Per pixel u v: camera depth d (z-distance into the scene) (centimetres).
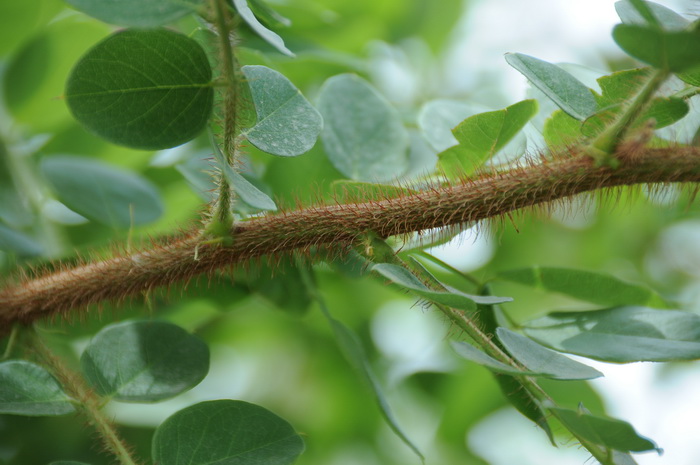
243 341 75
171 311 64
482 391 72
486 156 59
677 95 56
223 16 51
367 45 73
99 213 63
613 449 53
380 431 74
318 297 61
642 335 57
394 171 62
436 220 56
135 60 52
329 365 74
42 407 56
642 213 77
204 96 53
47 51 65
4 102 65
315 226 57
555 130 58
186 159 65
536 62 56
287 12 68
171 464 55
